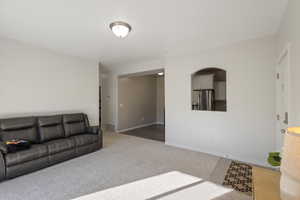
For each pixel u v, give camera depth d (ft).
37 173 8.30
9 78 9.86
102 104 21.13
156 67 15.26
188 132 12.66
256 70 9.55
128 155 11.12
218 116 11.12
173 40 9.86
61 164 9.46
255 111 9.62
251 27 8.09
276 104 8.86
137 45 10.84
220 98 14.74
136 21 7.48
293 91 5.69
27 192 6.64
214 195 6.56
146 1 5.91
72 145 10.36
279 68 8.46
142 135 17.65
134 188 7.03
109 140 15.35
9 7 6.33
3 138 8.65
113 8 6.39
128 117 21.03
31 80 10.88
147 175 8.20
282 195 2.88
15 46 10.08
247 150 9.93
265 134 9.32
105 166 9.25
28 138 9.52
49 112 11.88
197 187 7.14
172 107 13.58
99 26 8.00
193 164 9.61
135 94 22.15
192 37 9.40
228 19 7.29
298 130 3.11
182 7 6.32
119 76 19.07
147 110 24.38
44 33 8.86
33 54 10.96
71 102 13.35
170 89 13.67
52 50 11.85
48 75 11.82
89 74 14.84
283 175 2.90
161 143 14.29
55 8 6.41
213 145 11.37
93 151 11.84
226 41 10.02
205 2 5.98
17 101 10.21
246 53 9.87
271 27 8.08
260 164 9.48
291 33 5.74
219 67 11.00
